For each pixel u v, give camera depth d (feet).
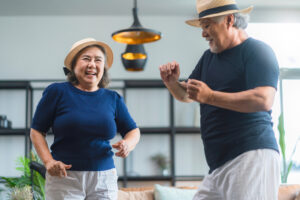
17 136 19.45
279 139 17.88
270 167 5.87
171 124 19.04
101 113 6.82
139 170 19.81
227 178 6.04
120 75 20.15
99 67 7.06
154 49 20.42
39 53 20.11
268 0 18.99
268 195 5.81
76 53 7.05
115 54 20.27
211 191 6.40
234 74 6.16
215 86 6.37
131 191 14.74
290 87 20.08
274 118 19.84
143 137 20.10
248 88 5.95
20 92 19.81
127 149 6.90
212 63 6.54
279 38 20.47
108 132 6.82
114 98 7.25
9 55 20.02
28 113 19.02
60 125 6.63
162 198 14.01
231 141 6.01
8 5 18.86
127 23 20.47
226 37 6.26
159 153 19.97
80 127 6.61
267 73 5.80
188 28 20.61
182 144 20.15
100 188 6.66
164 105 20.34
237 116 6.03
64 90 6.88
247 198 5.77
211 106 6.31
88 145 6.63
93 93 7.02
